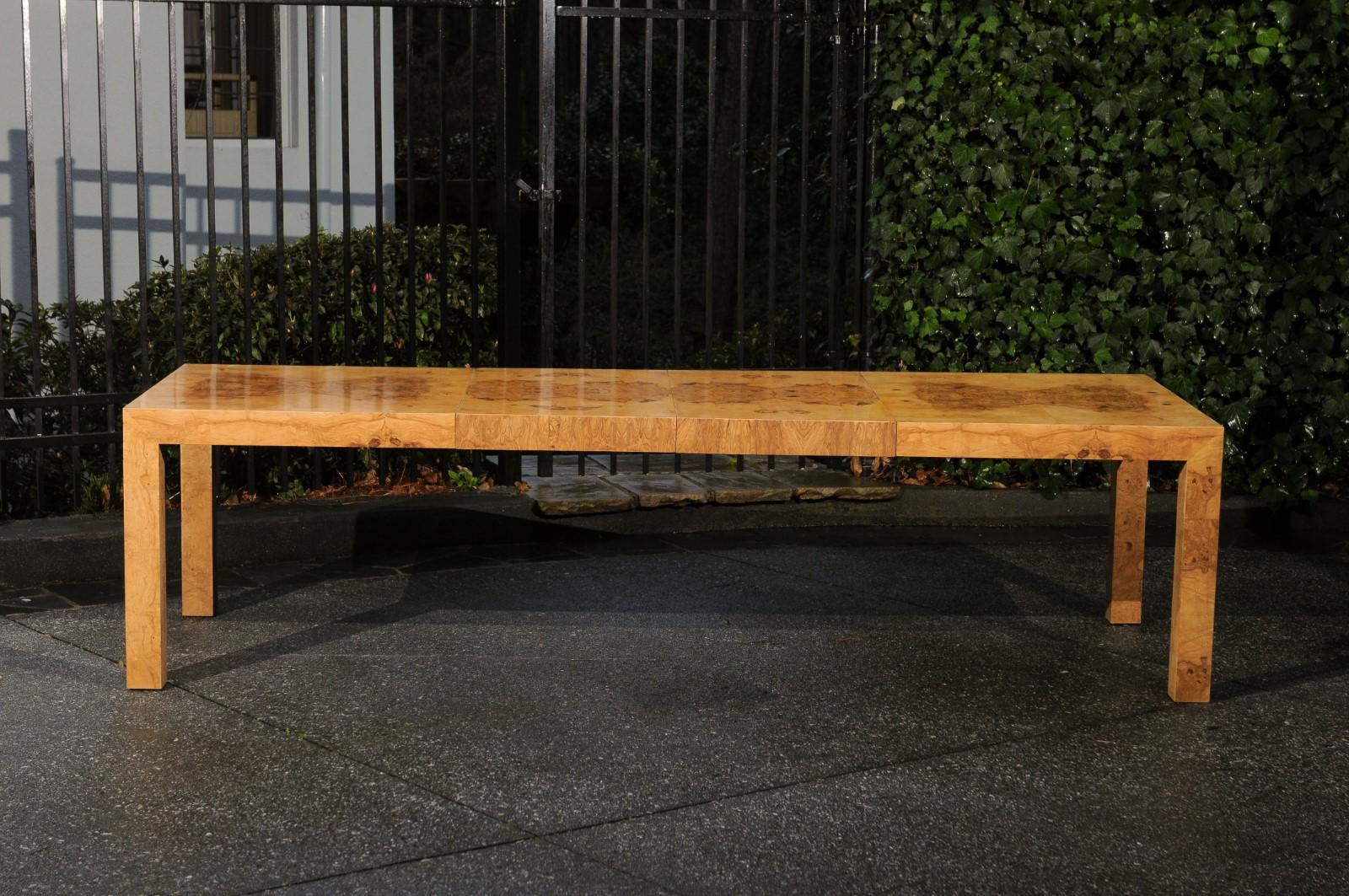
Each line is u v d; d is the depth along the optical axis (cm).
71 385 527
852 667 411
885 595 491
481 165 1288
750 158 1320
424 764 334
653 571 521
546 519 566
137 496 374
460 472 596
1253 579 518
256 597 479
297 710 369
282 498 558
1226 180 598
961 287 616
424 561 532
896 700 384
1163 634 448
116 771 327
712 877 279
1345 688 397
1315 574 527
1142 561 455
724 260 1310
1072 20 591
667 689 390
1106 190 601
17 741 344
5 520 511
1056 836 300
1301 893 276
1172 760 343
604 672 404
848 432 369
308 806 310
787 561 539
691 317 1313
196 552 448
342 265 592
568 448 371
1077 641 440
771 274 611
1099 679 403
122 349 623
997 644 436
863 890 275
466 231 661
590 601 480
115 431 536
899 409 389
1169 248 603
